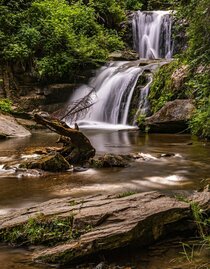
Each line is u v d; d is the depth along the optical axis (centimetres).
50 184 737
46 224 496
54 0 2080
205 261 449
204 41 802
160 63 1839
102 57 1983
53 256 443
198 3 782
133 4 2666
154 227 490
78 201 566
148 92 1650
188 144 1182
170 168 873
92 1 2316
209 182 748
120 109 1719
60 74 1816
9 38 1816
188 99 1430
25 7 1966
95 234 463
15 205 611
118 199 555
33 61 1803
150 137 1336
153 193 575
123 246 463
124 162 896
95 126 1656
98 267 429
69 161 893
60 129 886
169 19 2238
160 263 445
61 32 1873
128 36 2419
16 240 484
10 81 1756
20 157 977
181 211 513
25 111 1712
